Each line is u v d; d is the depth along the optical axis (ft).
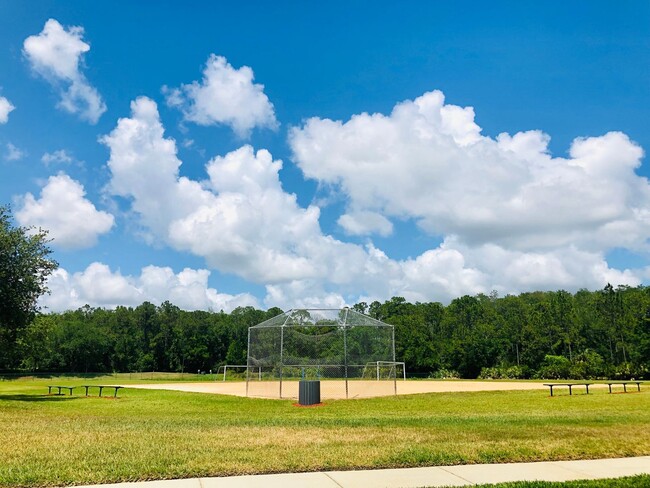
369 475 26.40
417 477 25.95
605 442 34.27
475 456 30.14
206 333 326.24
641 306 230.48
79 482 24.81
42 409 64.95
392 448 32.35
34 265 96.63
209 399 79.87
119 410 66.49
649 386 104.42
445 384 117.91
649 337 194.80
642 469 27.61
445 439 35.70
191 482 25.00
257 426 44.16
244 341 327.06
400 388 101.96
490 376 200.44
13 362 273.54
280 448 32.45
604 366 182.60
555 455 30.63
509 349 241.96
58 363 290.76
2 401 76.18
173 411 65.77
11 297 93.50
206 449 32.04
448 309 296.30
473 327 266.77
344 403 73.72
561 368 183.73
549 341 234.17
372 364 116.16
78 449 31.76
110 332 328.90
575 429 40.52
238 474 26.66
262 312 346.54
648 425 43.29
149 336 330.75
